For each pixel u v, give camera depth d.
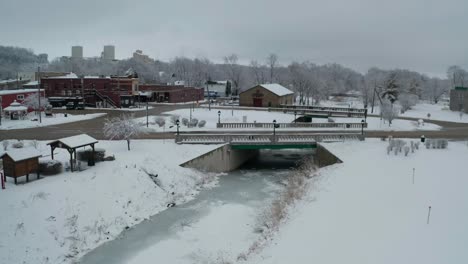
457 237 19.30
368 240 20.62
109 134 44.38
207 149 43.28
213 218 31.00
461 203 24.09
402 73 140.12
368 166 35.62
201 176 40.28
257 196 36.31
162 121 55.66
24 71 187.12
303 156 53.94
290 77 137.00
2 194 27.66
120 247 26.17
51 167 32.25
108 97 81.12
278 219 28.09
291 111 78.25
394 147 40.38
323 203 28.11
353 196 28.19
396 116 65.62
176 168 38.84
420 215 22.77
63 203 28.25
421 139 45.47
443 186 27.73
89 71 172.75
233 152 46.72
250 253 23.69
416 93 128.88
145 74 159.12
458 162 35.00
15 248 23.52
